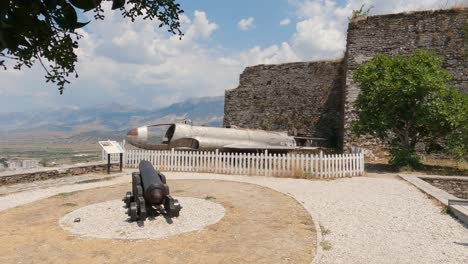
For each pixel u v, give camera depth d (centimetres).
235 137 1852
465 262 557
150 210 830
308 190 1129
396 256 582
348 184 1239
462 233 700
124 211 845
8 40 131
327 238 668
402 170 1530
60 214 830
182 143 1739
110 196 1030
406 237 676
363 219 796
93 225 738
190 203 928
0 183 1162
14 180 1205
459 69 1812
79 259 567
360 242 647
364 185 1217
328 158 1395
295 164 1416
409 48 1894
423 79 1462
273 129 2578
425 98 1557
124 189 1134
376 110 1565
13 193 1064
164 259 568
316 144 2395
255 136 1914
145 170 840
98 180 1312
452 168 1582
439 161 1777
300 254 590
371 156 1883
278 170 1428
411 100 1538
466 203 856
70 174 1390
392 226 745
